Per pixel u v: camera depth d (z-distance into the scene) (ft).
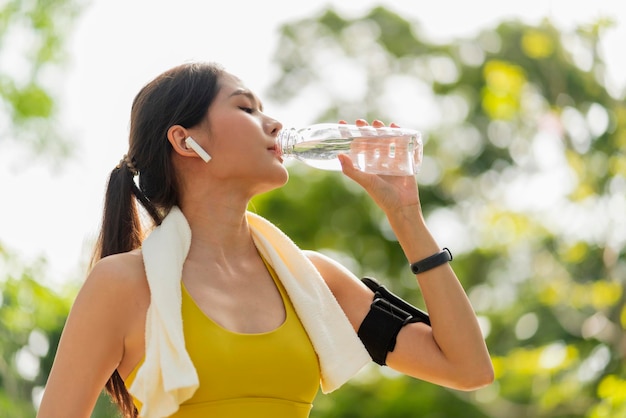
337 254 55.42
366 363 12.27
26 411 32.99
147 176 12.66
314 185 54.65
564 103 43.06
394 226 12.89
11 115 42.83
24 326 33.78
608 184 41.45
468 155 56.80
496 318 47.37
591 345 38.68
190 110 12.29
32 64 43.39
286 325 12.03
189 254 12.11
